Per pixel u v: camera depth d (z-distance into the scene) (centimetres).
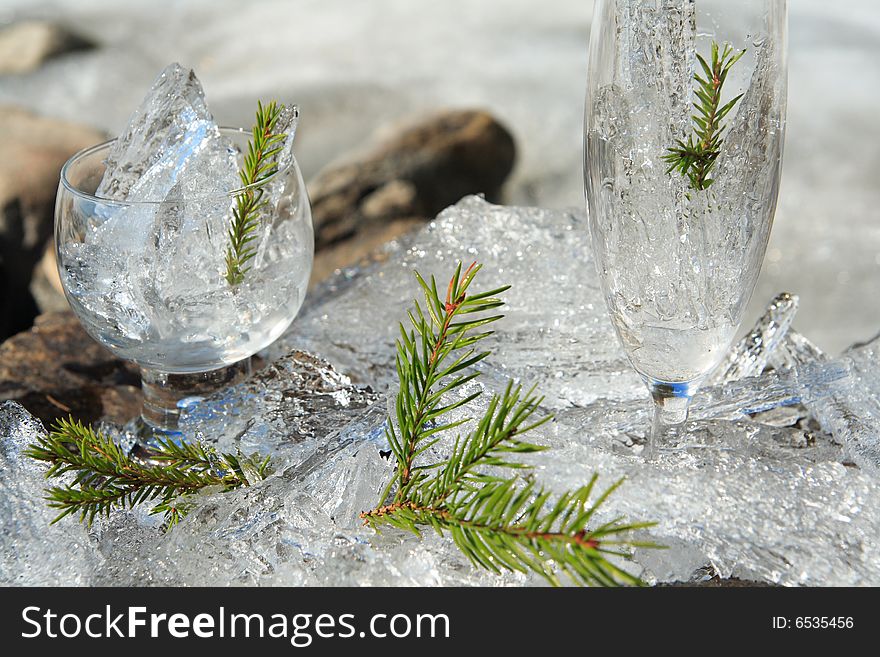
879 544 85
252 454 90
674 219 84
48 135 282
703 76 83
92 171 95
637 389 95
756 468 87
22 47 389
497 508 81
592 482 80
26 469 89
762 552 85
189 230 90
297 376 94
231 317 91
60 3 418
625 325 86
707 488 86
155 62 390
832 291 288
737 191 84
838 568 85
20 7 412
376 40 404
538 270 102
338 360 98
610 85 84
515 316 99
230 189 93
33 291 245
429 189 303
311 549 86
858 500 87
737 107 84
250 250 91
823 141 327
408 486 85
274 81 378
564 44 397
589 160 86
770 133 84
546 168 344
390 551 85
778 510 86
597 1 85
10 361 100
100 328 91
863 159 323
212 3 425
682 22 83
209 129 92
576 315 99
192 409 93
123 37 402
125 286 90
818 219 308
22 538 87
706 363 86
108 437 92
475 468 86
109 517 88
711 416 92
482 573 85
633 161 84
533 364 96
